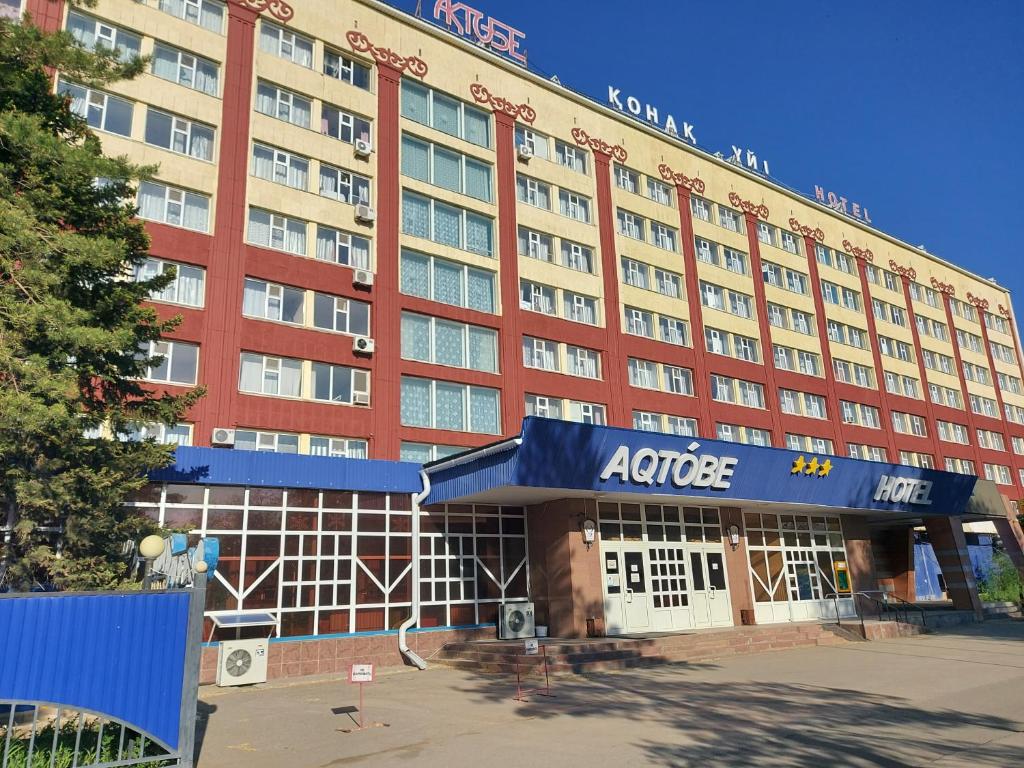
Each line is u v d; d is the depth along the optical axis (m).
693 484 21.33
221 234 19.94
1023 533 36.59
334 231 22.34
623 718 11.01
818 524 28.22
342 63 24.17
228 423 18.67
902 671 15.50
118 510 13.47
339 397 20.92
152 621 8.48
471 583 20.06
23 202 11.51
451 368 23.25
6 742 7.59
